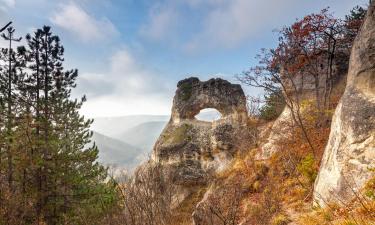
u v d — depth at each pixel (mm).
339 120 11781
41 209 18906
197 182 28406
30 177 19656
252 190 17500
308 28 19000
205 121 33219
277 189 15836
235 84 32719
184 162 30047
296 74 22750
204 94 32625
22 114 19797
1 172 19375
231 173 22000
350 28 20047
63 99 21516
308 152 17203
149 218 7902
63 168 19734
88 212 17141
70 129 21062
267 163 19391
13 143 18578
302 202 13055
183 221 14844
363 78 11031
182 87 34531
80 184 20078
